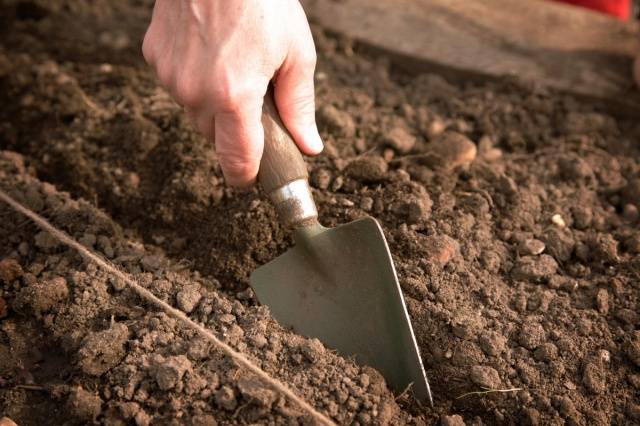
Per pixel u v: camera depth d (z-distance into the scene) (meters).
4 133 0.70
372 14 0.79
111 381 0.53
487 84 0.73
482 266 0.59
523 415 0.53
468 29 0.78
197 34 0.52
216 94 0.51
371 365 0.55
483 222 0.61
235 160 0.53
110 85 0.73
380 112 0.70
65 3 0.82
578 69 0.74
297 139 0.56
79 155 0.66
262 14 0.52
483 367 0.54
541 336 0.56
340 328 0.55
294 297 0.56
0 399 0.54
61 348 0.56
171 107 0.68
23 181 0.64
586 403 0.54
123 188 0.64
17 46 0.77
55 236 0.60
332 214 0.61
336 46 0.77
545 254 0.60
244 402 0.52
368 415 0.52
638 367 0.55
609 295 0.58
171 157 0.64
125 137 0.66
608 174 0.67
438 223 0.60
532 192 0.64
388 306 0.54
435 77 0.74
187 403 0.52
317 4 0.80
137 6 0.83
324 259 0.56
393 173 0.63
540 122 0.71
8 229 0.61
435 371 0.55
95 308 0.56
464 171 0.64
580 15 0.80
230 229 0.60
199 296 0.57
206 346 0.54
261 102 0.52
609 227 0.63
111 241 0.61
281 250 0.60
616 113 0.72
